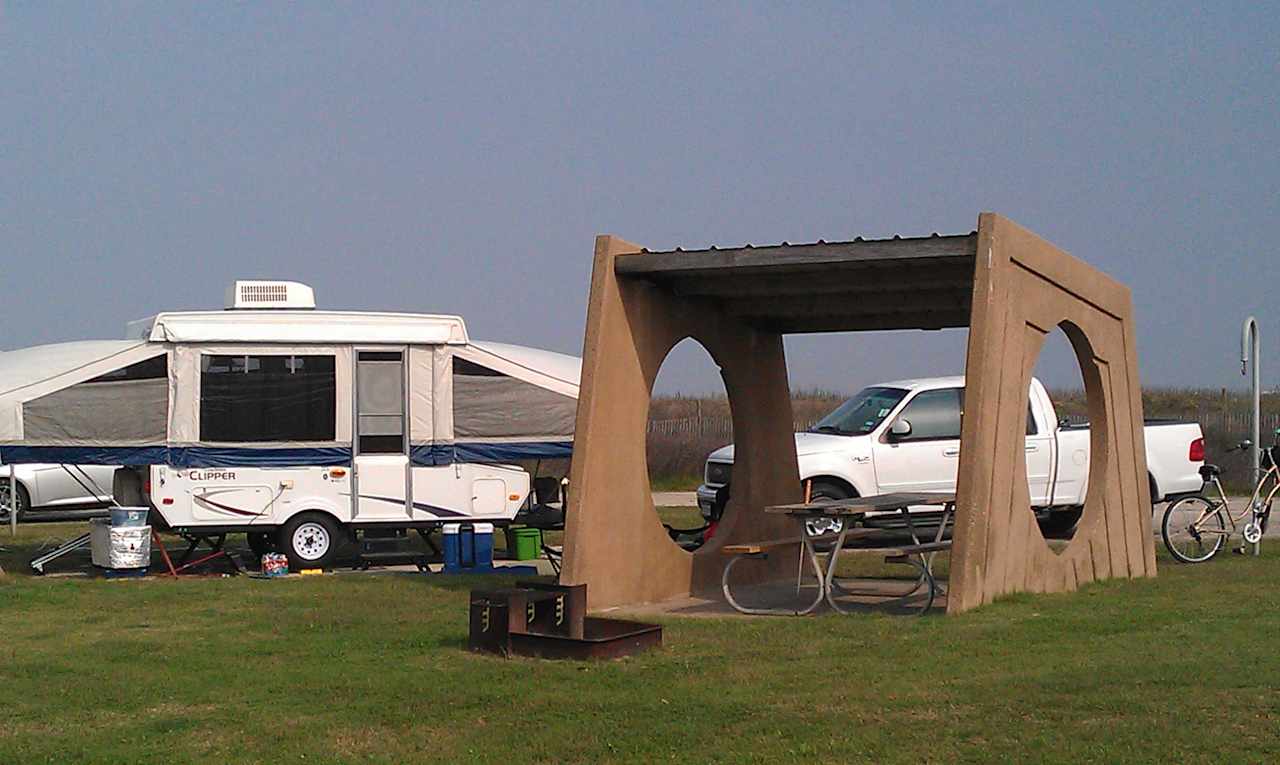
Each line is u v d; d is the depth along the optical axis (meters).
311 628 9.99
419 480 15.05
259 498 14.62
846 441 16.59
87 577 14.08
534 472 19.09
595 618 9.38
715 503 17.11
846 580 13.21
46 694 7.74
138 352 14.32
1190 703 6.72
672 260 10.62
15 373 14.14
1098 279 12.10
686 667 8.09
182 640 9.57
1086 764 5.80
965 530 9.76
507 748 6.39
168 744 6.59
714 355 12.70
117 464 14.23
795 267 10.35
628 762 6.12
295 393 14.77
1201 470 14.64
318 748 6.46
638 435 11.36
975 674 7.64
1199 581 11.98
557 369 15.67
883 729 6.46
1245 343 15.70
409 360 15.09
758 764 6.01
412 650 8.91
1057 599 10.43
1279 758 5.80
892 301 12.18
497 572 14.41
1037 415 17.11
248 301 15.12
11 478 19.27
